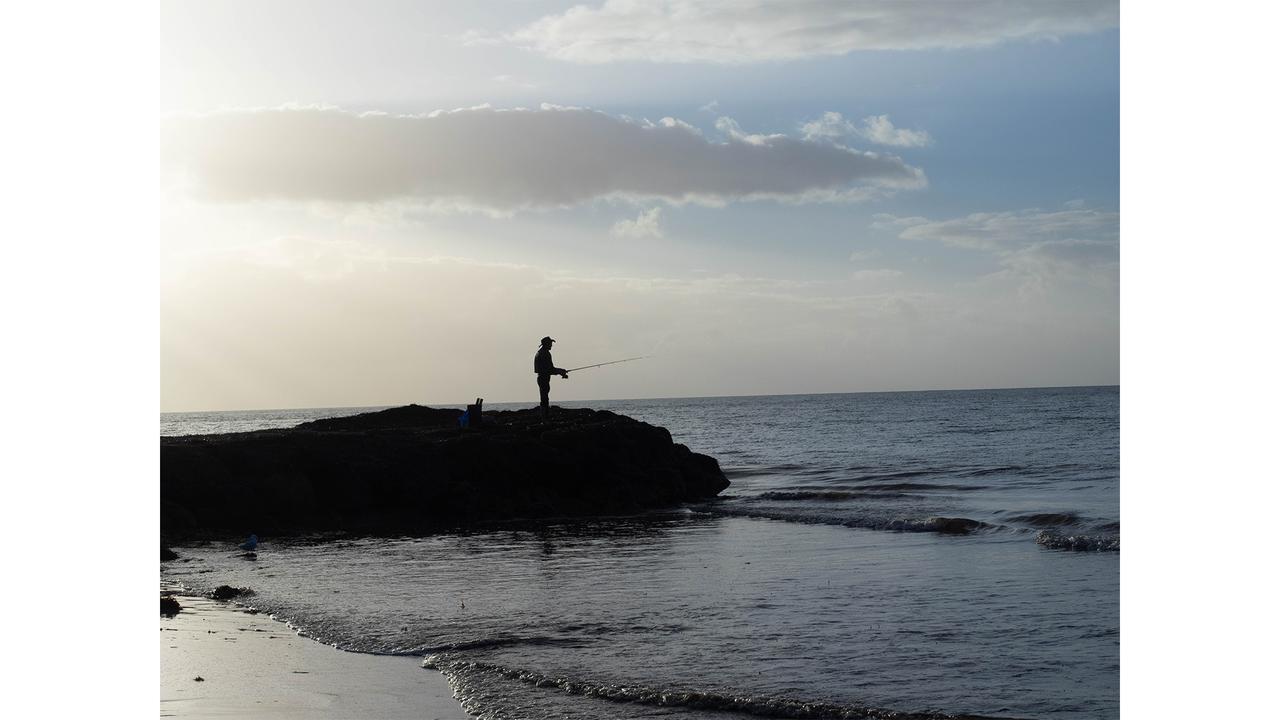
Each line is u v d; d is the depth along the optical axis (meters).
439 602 14.15
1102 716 8.79
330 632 12.37
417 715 9.11
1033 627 11.91
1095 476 33.34
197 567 18.05
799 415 118.56
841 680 9.91
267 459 25.09
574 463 28.38
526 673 10.27
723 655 10.91
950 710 8.96
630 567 17.08
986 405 123.31
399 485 26.03
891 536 20.50
